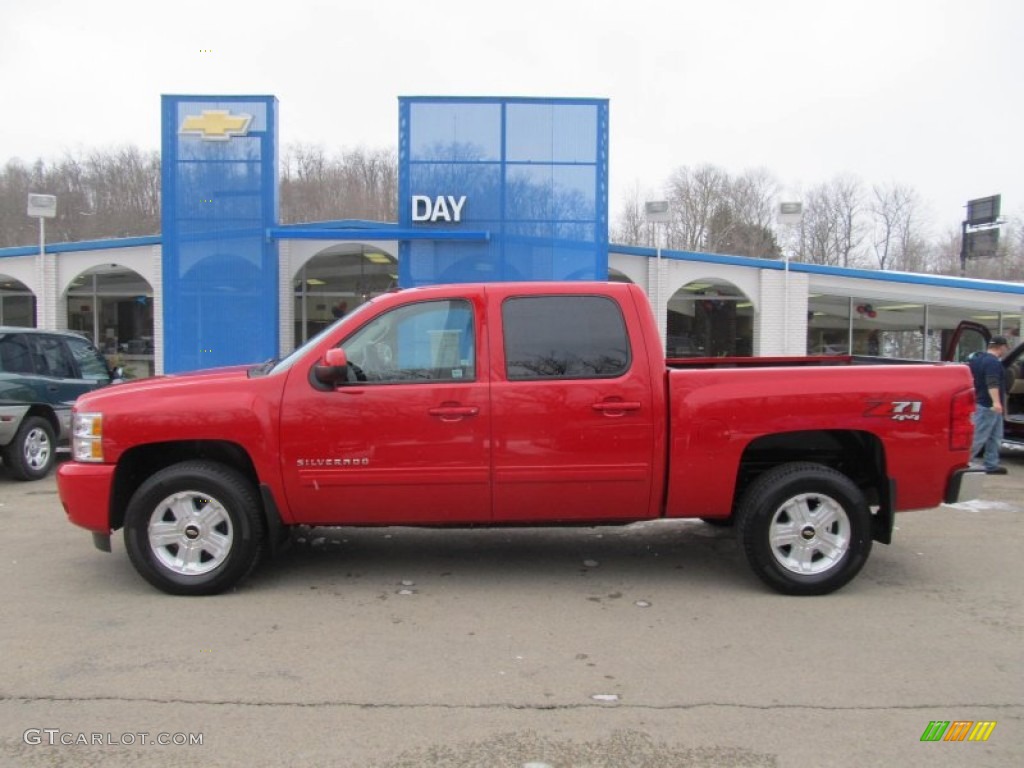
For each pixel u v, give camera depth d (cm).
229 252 1644
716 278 1827
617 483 503
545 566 579
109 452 495
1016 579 553
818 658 412
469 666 399
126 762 308
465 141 1609
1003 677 390
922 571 572
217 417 491
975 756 316
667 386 502
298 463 493
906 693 371
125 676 384
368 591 519
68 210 4503
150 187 4616
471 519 510
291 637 436
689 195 5984
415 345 505
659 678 386
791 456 543
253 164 1636
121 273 1945
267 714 347
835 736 331
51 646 421
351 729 334
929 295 1864
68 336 1030
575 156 1611
